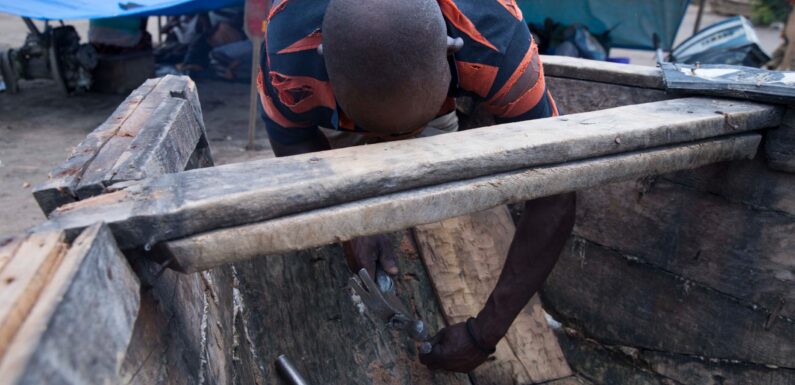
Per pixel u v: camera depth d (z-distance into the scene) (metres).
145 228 0.95
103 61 7.05
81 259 0.79
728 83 1.60
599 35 6.45
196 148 1.91
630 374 2.02
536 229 1.59
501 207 2.36
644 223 1.89
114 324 0.82
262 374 1.86
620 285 2.01
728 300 1.73
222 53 7.70
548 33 5.96
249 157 5.23
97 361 0.75
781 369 1.65
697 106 1.54
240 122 6.21
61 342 0.68
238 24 8.02
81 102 6.81
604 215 2.00
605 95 1.96
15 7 5.20
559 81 2.09
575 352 2.18
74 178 1.11
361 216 1.08
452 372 1.98
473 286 2.16
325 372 1.94
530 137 1.26
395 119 1.23
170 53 8.16
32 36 6.96
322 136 1.71
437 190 1.14
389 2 1.14
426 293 2.21
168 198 0.99
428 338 1.87
